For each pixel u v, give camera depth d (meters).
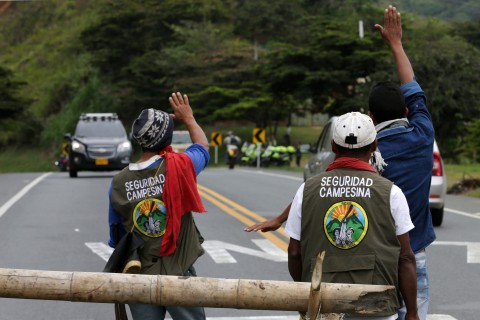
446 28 167.00
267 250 25.55
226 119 142.50
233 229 30.20
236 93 135.00
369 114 11.52
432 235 11.37
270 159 94.25
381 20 117.56
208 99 138.88
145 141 10.74
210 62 143.25
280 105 132.38
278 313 17.67
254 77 139.50
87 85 161.38
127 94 153.12
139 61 151.75
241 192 45.84
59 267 22.81
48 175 67.75
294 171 78.06
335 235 9.27
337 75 106.69
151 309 10.56
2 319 17.25
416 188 11.11
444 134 92.81
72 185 51.56
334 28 113.62
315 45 110.50
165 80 148.75
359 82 108.50
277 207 37.97
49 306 18.42
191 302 9.19
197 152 11.02
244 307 9.12
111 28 164.25
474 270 22.62
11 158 169.00
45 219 33.44
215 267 22.70
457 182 52.19
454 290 20.06
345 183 9.41
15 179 60.19
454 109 90.56
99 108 157.00
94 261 23.80
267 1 152.62
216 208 37.31
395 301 9.13
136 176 10.63
